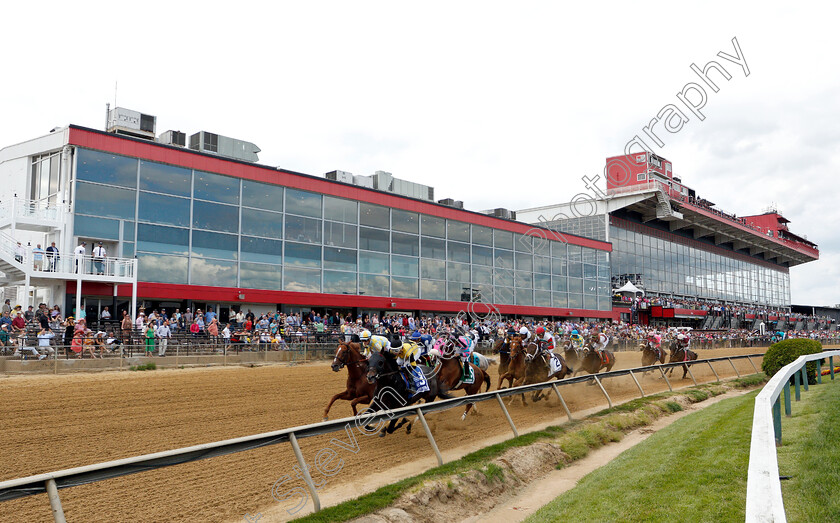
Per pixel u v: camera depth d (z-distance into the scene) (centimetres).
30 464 716
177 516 588
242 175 2403
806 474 570
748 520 311
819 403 1029
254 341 2072
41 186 2186
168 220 2189
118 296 2047
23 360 1441
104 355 1664
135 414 1020
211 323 2008
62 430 884
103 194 2044
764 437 446
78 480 430
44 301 2133
